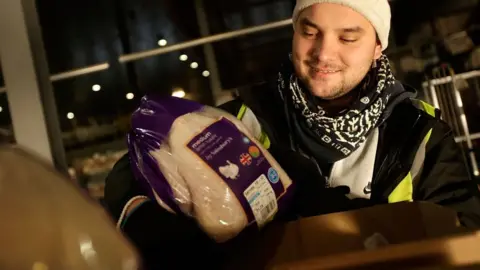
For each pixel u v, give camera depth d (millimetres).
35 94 1478
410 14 1736
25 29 1467
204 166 654
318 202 760
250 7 1733
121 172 737
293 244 590
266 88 1001
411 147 889
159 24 1744
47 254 412
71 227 434
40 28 1519
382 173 903
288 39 1743
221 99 1758
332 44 821
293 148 933
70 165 1700
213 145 673
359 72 857
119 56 1698
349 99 920
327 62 828
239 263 595
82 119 1762
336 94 871
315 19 814
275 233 619
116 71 1756
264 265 561
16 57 1468
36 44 1504
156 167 661
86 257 426
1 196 434
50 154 1486
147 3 1703
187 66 1766
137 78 1767
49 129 1508
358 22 815
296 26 872
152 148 668
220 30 1746
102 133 1759
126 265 438
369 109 888
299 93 904
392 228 587
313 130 899
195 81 1773
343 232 595
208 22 1742
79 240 431
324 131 891
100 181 1678
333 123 881
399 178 880
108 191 728
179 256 620
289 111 931
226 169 659
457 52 1723
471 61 1714
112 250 439
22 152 477
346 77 849
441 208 613
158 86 1771
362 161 909
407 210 613
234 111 959
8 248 408
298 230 615
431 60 1745
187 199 647
